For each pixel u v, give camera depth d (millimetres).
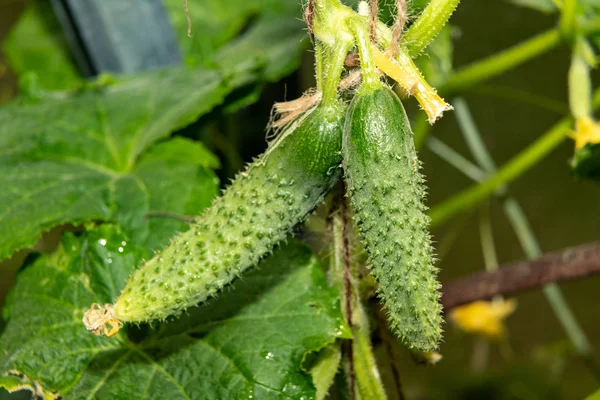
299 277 607
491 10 1221
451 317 960
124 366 595
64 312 609
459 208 784
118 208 648
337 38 521
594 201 1467
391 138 508
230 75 717
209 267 528
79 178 677
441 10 531
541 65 1311
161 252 534
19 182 670
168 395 584
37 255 626
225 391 580
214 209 539
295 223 541
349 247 590
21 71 976
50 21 983
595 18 692
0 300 1308
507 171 765
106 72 776
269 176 534
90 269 617
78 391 586
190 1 934
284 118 541
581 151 686
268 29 882
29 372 589
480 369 1479
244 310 602
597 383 1533
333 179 538
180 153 697
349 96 542
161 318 527
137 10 763
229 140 833
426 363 629
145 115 728
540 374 1370
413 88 515
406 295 505
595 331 1590
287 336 591
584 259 667
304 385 580
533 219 1522
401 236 506
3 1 1222
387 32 521
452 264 1586
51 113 734
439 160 1446
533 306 1628
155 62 786
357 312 596
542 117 1364
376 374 598
